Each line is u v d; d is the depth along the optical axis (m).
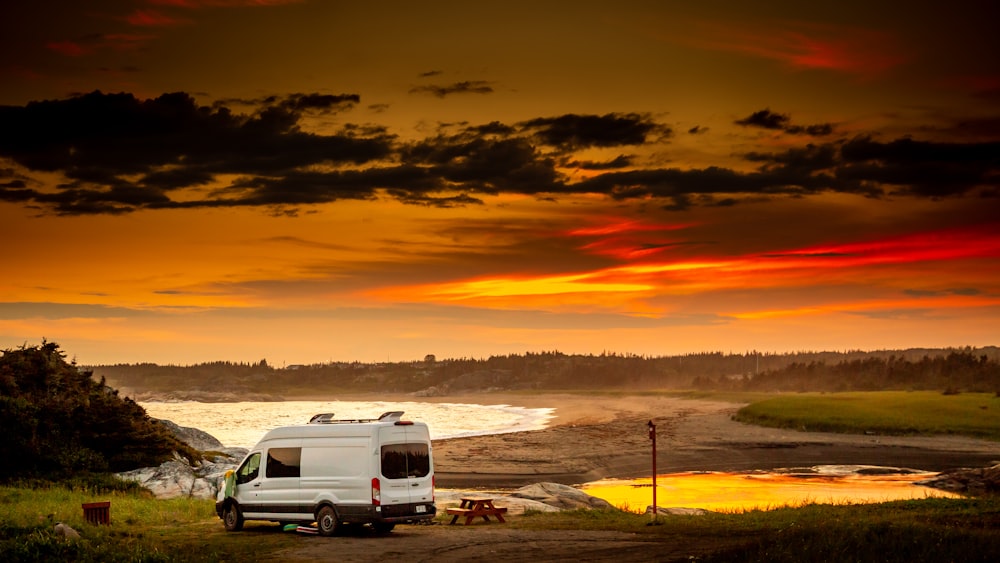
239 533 23.08
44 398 38.69
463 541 20.66
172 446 40.81
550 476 55.00
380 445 22.12
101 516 23.67
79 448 37.66
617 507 32.97
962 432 84.12
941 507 28.03
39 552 17.12
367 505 21.80
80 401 39.50
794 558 15.58
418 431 23.11
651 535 21.50
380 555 18.62
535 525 24.55
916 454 68.75
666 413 150.62
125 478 36.91
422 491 22.72
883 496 43.22
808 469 59.22
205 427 135.38
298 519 22.64
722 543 19.48
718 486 48.56
